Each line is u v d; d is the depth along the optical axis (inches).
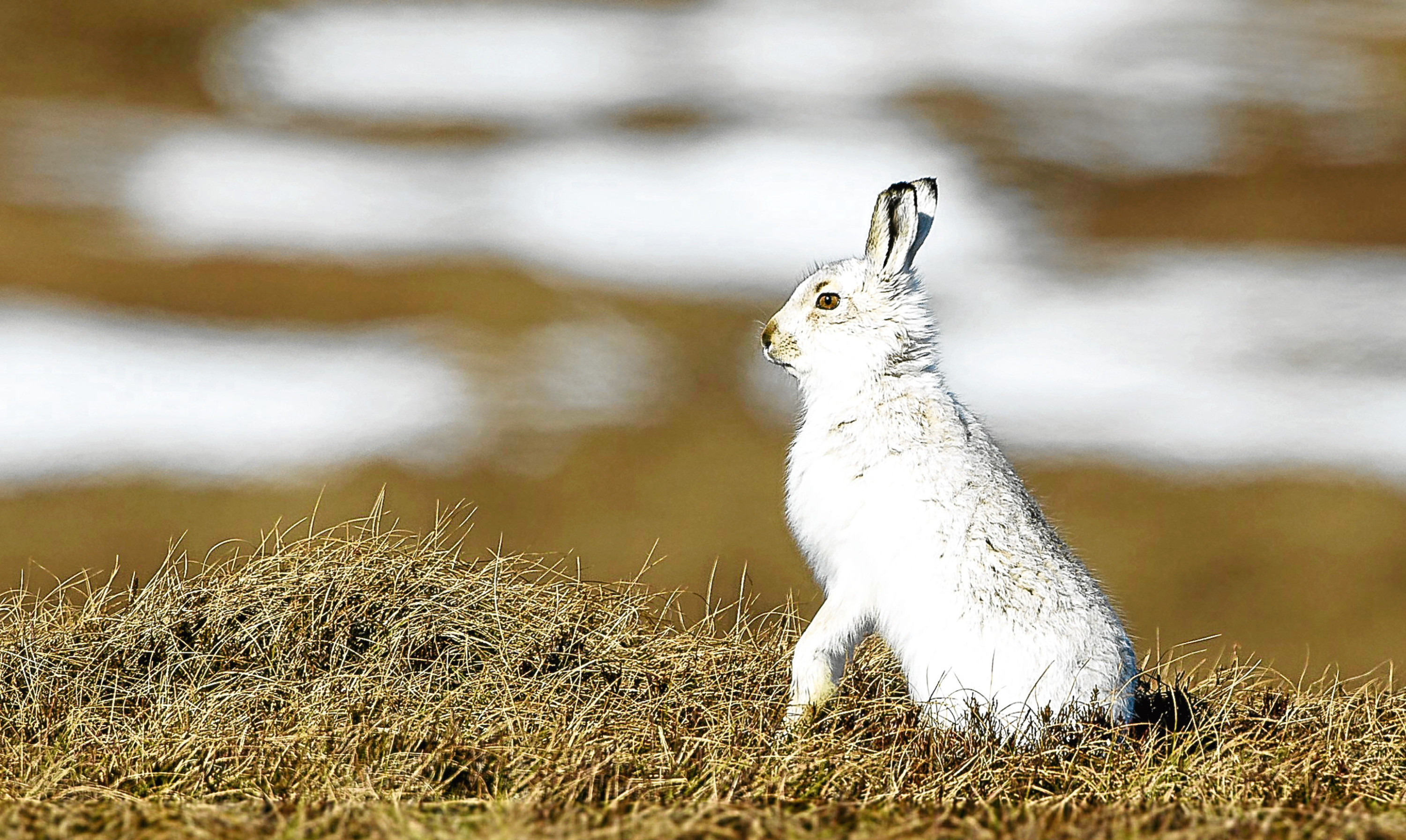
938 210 5979.3
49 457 3412.9
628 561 2819.9
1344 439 3909.9
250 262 5152.6
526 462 3526.1
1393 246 5664.4
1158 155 6899.6
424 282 5012.3
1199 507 3398.1
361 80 7770.7
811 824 776.3
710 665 1071.6
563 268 5260.8
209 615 1053.2
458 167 6550.2
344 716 932.0
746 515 3193.9
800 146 6786.4
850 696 1028.5
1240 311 4901.6
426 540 1171.3
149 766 849.5
